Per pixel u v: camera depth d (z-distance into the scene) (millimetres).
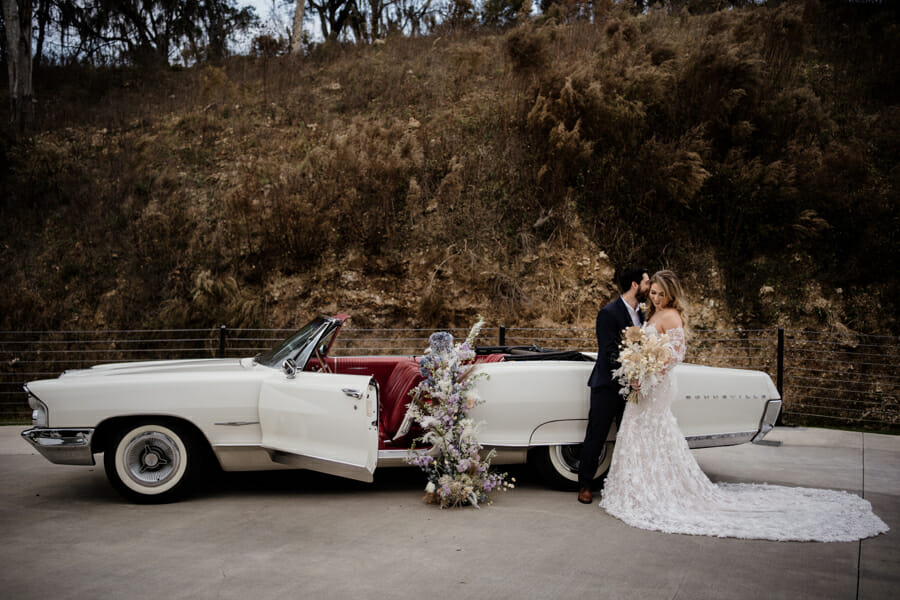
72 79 16984
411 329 9977
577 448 5223
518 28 12047
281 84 15781
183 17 19984
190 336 10250
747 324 10102
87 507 4637
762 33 12664
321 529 4180
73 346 10305
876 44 13414
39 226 11945
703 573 3479
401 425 5074
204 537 4004
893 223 10109
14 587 3193
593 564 3600
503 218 11180
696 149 10562
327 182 11492
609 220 10891
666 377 4672
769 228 10438
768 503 4668
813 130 11367
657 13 15516
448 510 4652
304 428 4633
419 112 13617
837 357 9641
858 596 3193
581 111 11125
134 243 11594
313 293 10805
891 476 5711
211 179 12578
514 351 6016
